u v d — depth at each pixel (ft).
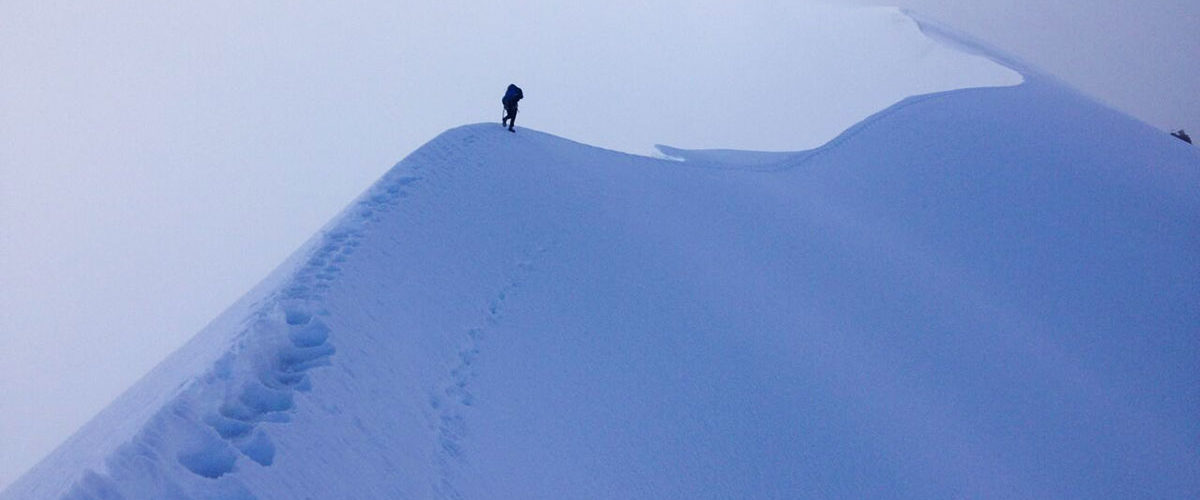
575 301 35.12
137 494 12.34
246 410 16.56
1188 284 72.49
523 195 47.73
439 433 20.66
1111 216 82.84
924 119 111.04
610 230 47.37
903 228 79.00
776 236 62.95
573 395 26.96
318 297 23.09
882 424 36.04
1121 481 42.34
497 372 25.99
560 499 20.83
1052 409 47.65
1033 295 67.92
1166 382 58.80
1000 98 127.44
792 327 43.68
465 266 33.71
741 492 25.95
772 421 31.53
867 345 47.14
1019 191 86.07
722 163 93.76
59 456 18.49
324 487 15.19
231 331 20.68
